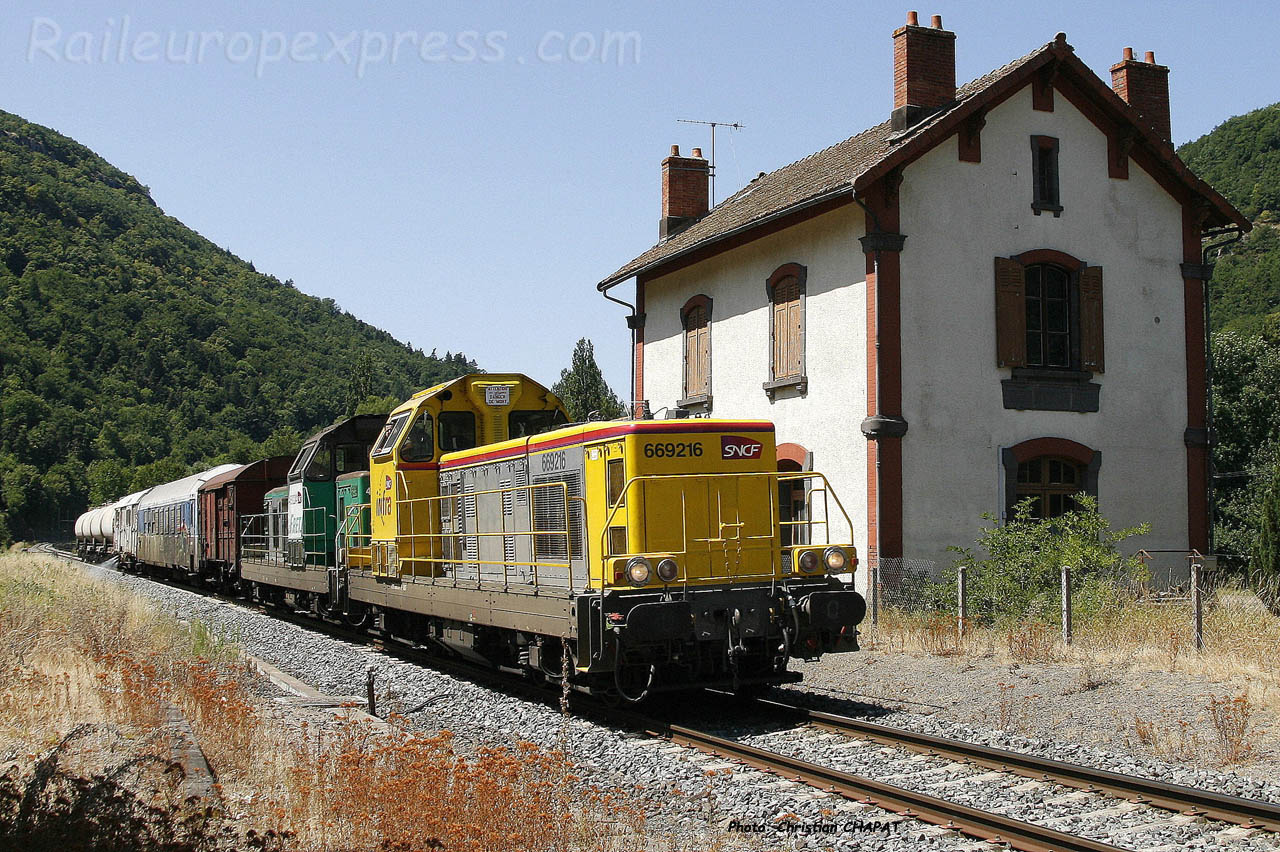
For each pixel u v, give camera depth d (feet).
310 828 24.62
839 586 39.32
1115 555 57.52
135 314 503.20
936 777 29.17
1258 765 30.07
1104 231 70.13
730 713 39.27
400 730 35.27
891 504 63.26
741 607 37.40
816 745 33.32
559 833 24.12
